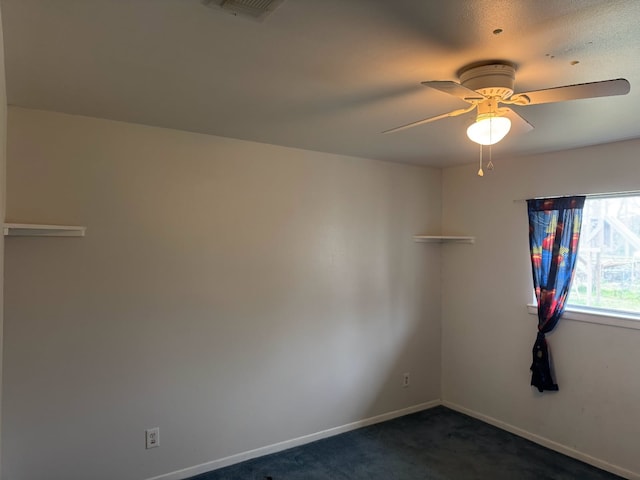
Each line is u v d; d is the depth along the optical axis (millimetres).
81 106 2410
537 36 1479
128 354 2777
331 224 3631
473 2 1269
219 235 3096
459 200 4176
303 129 2826
